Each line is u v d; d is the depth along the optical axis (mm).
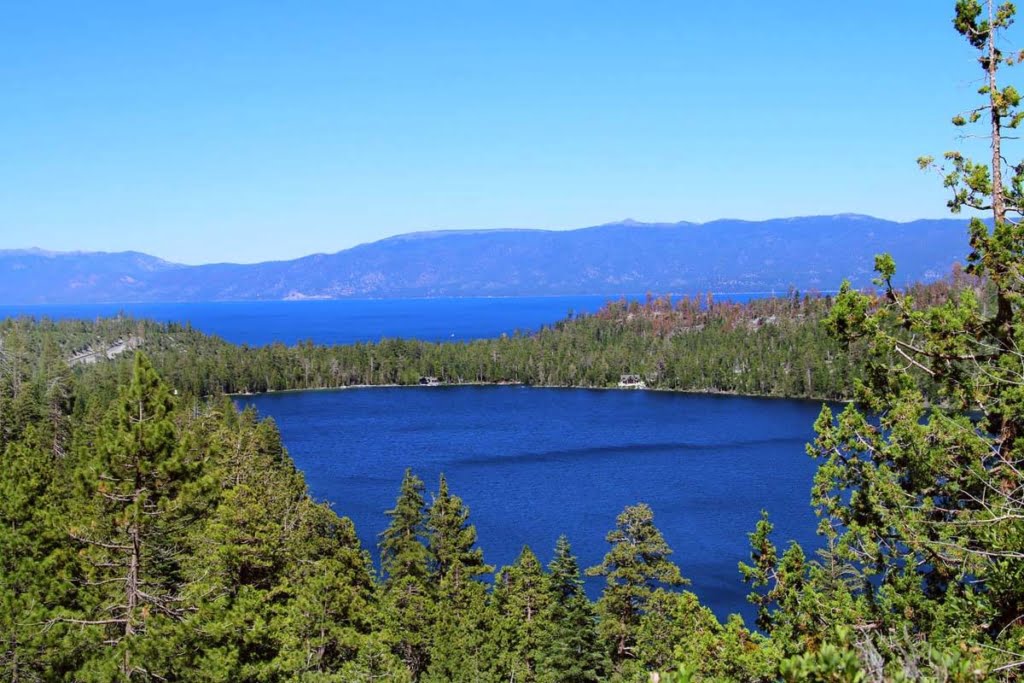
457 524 53969
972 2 19266
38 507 38438
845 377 194000
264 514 40094
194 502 28797
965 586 18172
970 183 19562
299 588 40250
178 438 30594
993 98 19172
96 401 108188
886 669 12016
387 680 36000
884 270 21422
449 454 140125
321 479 119875
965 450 19047
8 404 99500
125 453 27703
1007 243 19062
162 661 26625
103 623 27719
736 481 113000
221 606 29078
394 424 178250
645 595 47500
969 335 19766
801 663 8859
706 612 24031
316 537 48812
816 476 21797
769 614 23141
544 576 49938
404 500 54344
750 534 24047
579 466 127188
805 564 23484
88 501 34812
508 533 89875
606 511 98312
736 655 19766
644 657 43406
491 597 52125
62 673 26594
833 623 19375
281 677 33375
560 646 44344
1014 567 15656
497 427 171625
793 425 165750
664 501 101875
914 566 19234
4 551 32031
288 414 196875
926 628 17891
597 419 180625
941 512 19547
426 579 53125
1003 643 14758
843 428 21578
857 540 21156
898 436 20125
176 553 33250
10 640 25438
